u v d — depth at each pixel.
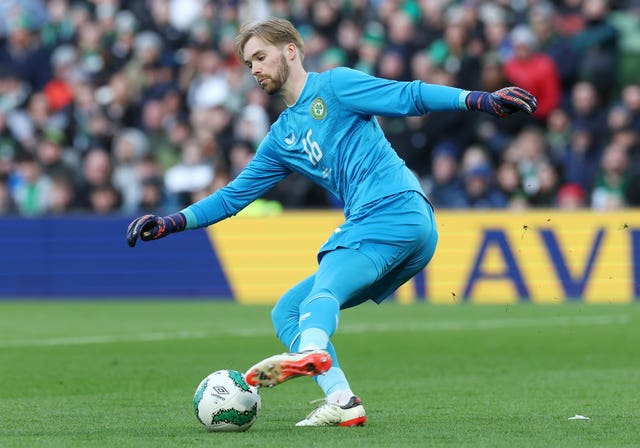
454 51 60.12
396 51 61.03
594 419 21.25
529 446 17.72
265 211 61.19
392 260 19.41
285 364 17.09
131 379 29.02
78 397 25.50
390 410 22.92
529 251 55.09
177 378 29.23
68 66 69.75
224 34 67.31
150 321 46.62
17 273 60.72
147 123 65.44
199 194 59.25
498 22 61.22
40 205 63.22
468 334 40.94
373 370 31.08
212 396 19.31
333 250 19.47
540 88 59.25
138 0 72.75
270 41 19.62
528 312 49.56
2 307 54.69
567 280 54.84
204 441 18.19
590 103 58.34
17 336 40.78
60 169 62.91
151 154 61.91
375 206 19.34
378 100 19.11
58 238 60.47
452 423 20.66
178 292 59.41
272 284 58.19
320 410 20.03
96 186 62.00
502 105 18.23
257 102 61.56
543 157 56.78
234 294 58.69
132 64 67.31
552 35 62.19
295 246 57.91
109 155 65.69
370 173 19.48
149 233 20.59
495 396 25.38
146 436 18.95
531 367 31.58
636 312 48.78
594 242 54.62
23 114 70.31
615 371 30.44
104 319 47.72
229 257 58.78
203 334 41.22
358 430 19.52
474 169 56.50
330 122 19.59
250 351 35.81
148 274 59.69
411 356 34.44
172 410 23.09
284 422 21.05
